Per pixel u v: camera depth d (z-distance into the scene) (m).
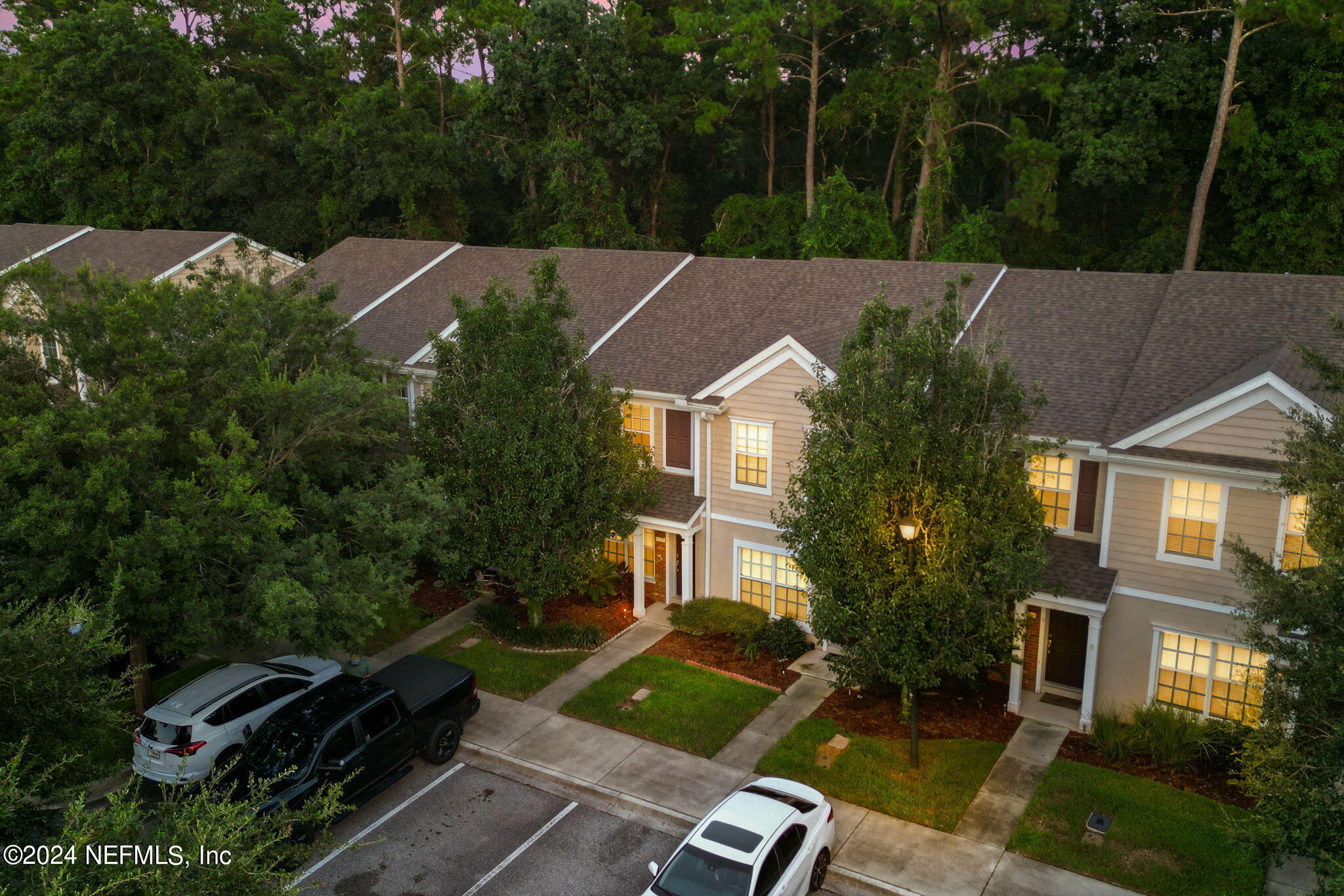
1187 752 16.02
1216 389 17.14
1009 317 21.78
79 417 14.72
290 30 62.62
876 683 19.12
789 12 44.25
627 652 21.05
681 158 57.75
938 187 41.91
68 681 9.81
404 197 47.47
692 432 22.12
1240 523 16.25
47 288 17.44
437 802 15.80
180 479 15.71
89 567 15.05
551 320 19.77
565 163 45.53
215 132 50.00
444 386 20.16
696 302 25.86
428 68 58.22
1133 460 16.83
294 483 18.33
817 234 41.69
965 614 14.76
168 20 57.38
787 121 54.66
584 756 16.97
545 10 43.56
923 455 14.80
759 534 21.47
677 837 14.80
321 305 21.12
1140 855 13.88
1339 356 17.31
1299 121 35.47
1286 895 13.09
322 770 14.70
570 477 19.39
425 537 18.59
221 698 16.36
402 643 21.50
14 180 49.19
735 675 19.94
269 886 9.80
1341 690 9.72
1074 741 17.19
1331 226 35.91
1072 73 44.72
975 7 38.72
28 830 9.03
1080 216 47.66
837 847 14.28
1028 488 15.52
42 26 53.19
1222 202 40.66
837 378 15.64
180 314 17.42
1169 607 17.11
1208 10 36.25
